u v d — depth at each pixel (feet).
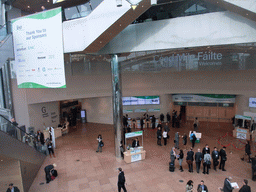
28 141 32.53
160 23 31.65
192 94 61.98
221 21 28.63
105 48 35.12
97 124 65.67
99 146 41.63
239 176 30.14
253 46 31.71
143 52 37.42
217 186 27.48
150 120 59.26
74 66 43.96
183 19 30.40
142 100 61.46
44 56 30.58
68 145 46.78
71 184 29.50
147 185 28.35
